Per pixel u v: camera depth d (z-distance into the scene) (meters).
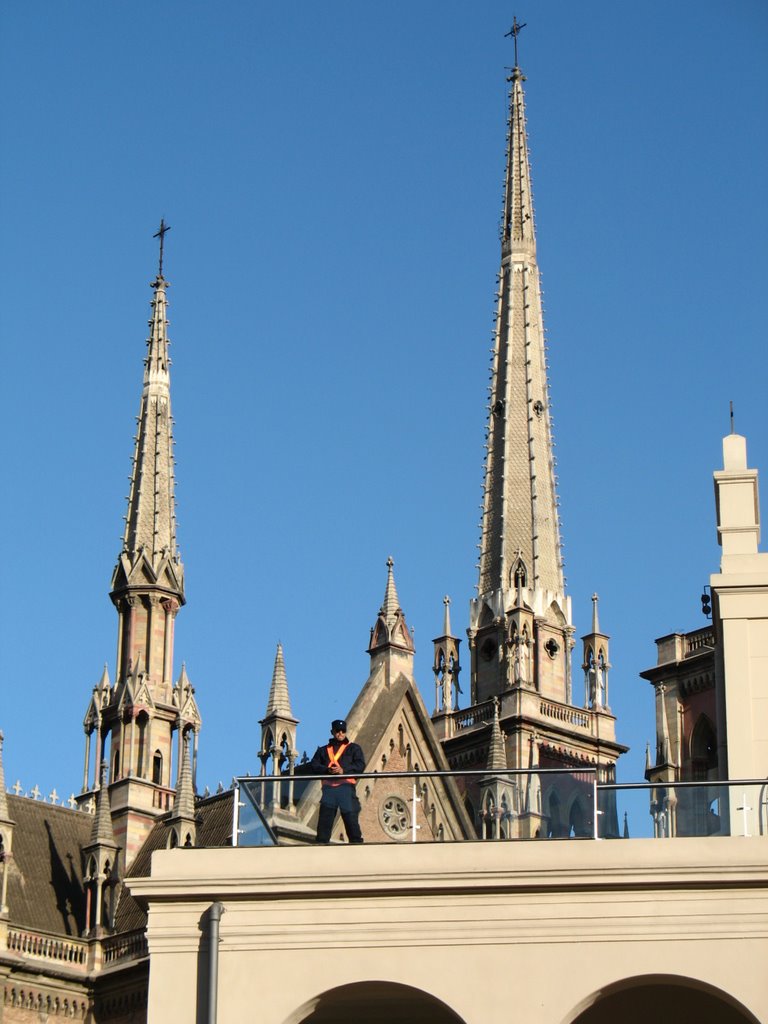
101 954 117.62
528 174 155.88
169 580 136.50
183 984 41.75
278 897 42.03
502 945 41.38
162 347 144.75
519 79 159.88
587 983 41.00
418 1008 44.75
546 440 145.75
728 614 49.53
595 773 43.59
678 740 123.31
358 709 115.44
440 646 139.38
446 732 136.38
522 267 151.38
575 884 41.38
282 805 44.84
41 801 126.88
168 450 141.38
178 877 42.28
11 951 114.00
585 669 139.38
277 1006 41.38
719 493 52.62
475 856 42.06
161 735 132.25
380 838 45.78
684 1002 44.62
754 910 41.16
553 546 141.75
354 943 41.66
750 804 42.88
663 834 42.88
